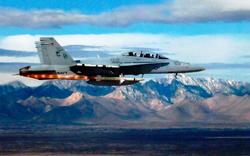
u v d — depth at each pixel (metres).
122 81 194.62
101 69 195.62
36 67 191.88
